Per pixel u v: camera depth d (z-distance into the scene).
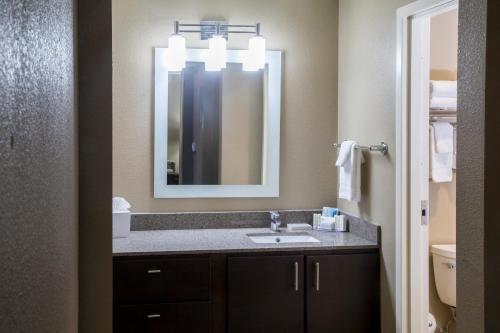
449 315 3.44
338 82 3.61
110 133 1.58
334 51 3.61
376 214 3.03
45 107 0.88
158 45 3.41
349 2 3.41
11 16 0.63
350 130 3.41
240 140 3.52
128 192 3.41
